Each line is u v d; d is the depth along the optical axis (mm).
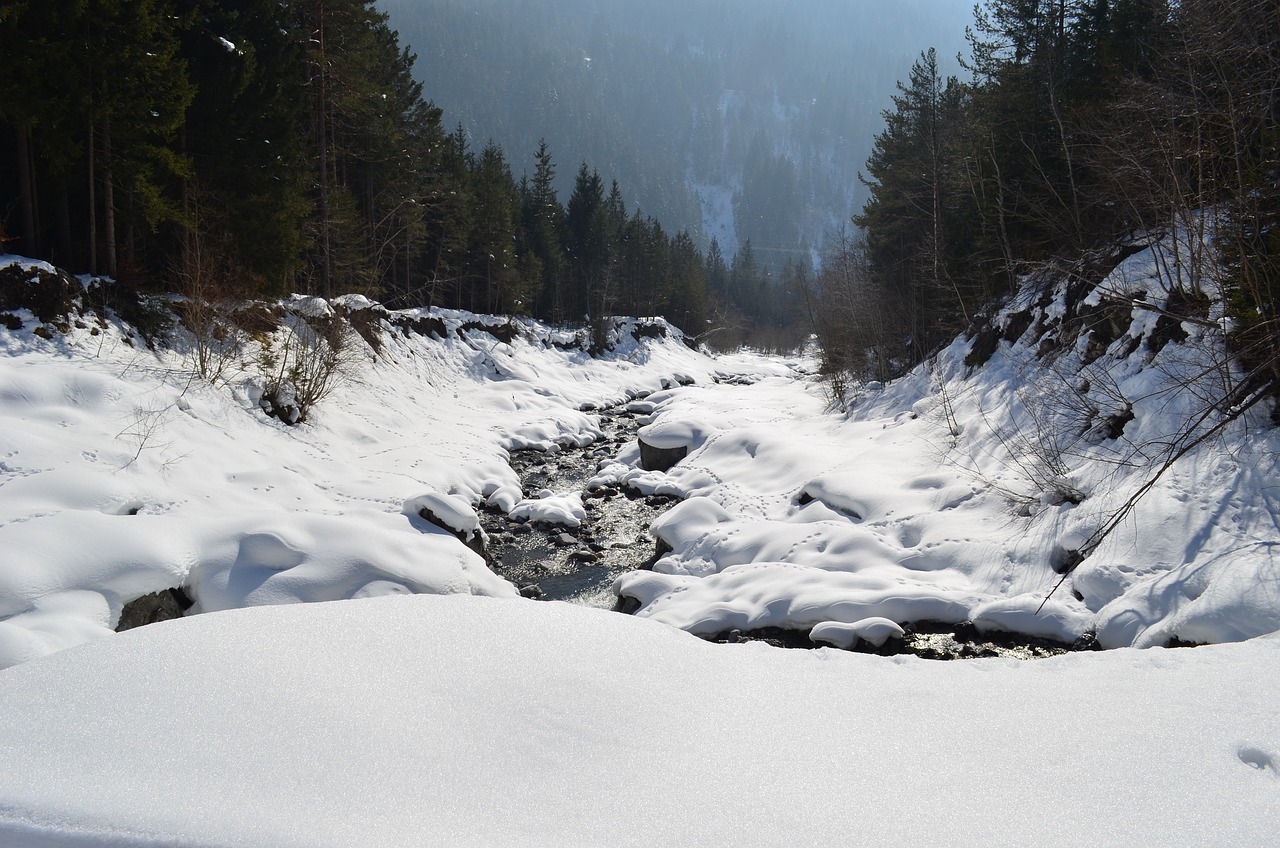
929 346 25375
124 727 3703
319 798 3305
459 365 31406
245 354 17797
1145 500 9438
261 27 21703
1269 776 3564
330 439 17594
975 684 4973
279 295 21281
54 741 3578
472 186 48750
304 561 9742
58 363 13141
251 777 3402
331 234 26594
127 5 14898
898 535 11961
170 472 12219
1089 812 3346
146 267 17281
